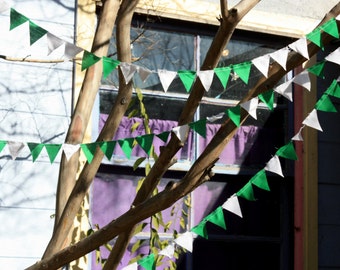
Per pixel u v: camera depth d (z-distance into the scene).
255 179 4.21
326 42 4.01
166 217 6.72
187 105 4.04
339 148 7.28
